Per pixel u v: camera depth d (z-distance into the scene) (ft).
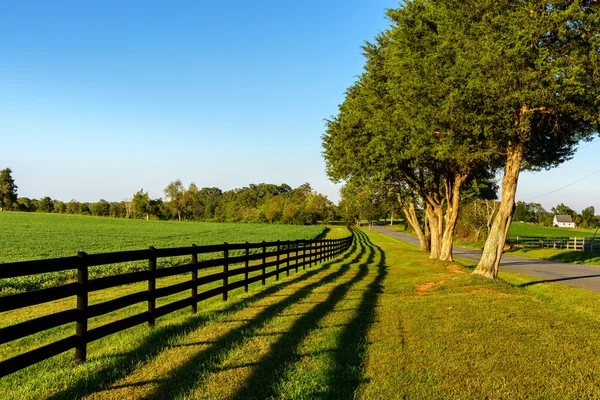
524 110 41.98
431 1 50.98
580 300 38.70
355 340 23.02
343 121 76.69
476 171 76.59
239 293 38.19
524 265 87.25
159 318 28.86
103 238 136.15
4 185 374.43
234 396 15.03
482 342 22.49
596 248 133.28
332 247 87.20
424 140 50.44
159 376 16.71
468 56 40.29
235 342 21.52
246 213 433.89
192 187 441.27
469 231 199.21
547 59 37.50
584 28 36.06
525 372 18.07
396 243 177.27
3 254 81.92
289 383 16.28
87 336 18.45
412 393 15.76
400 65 51.90
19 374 17.35
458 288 42.09
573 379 17.31
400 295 39.78
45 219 260.62
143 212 380.37
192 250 28.60
